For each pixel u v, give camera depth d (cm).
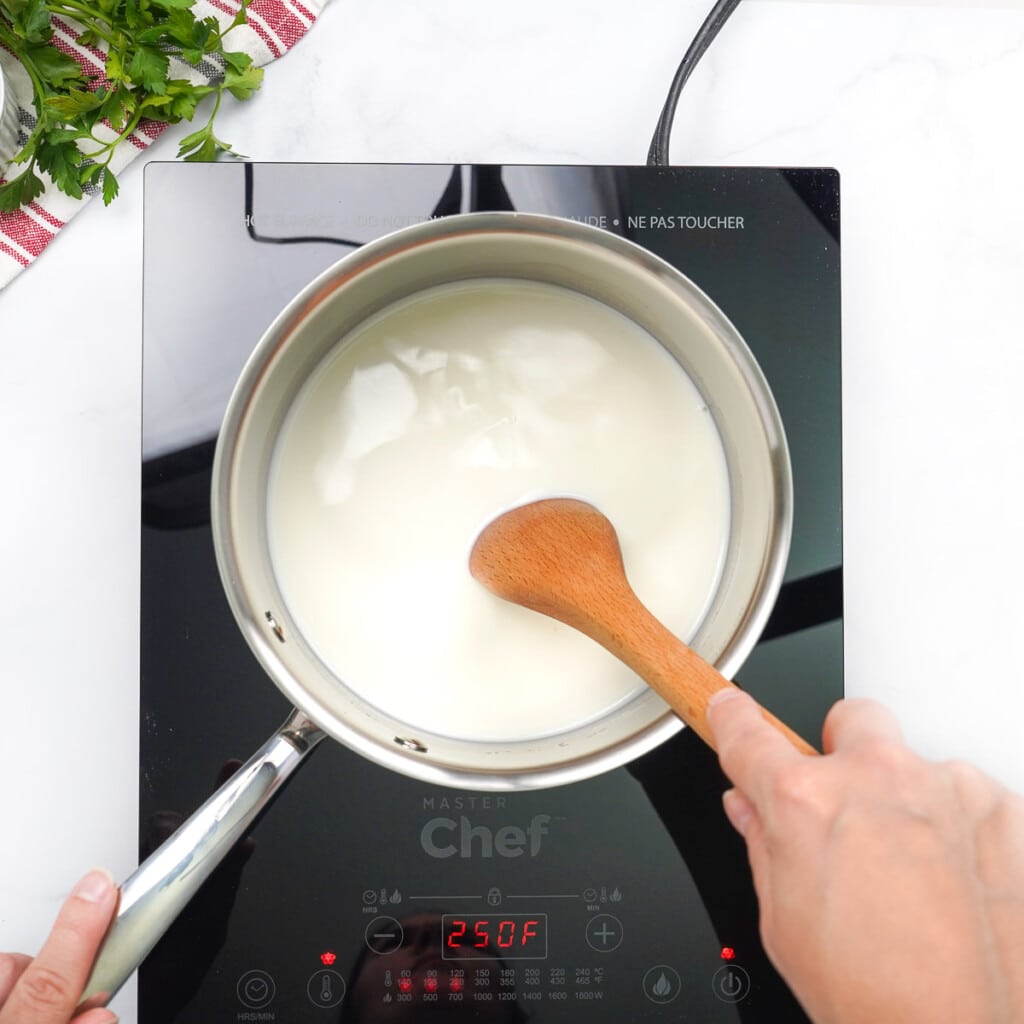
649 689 61
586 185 63
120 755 66
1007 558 68
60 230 67
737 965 61
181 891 51
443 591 61
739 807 49
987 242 69
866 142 69
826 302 64
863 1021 42
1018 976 42
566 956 61
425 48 68
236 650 62
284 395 59
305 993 60
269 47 67
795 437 63
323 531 61
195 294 62
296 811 61
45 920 65
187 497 62
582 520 58
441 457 62
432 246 54
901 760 47
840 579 63
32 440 66
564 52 69
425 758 52
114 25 63
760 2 69
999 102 69
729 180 64
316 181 63
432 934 61
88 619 66
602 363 63
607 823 62
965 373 69
